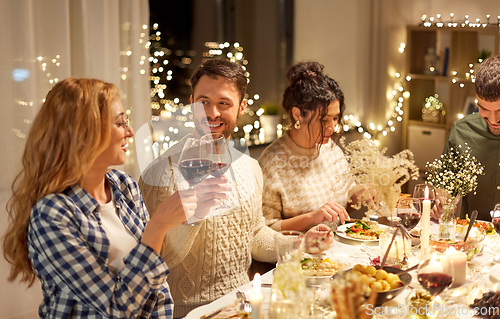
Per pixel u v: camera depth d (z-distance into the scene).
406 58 4.55
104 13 2.79
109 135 1.17
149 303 1.28
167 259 1.56
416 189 2.03
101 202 1.30
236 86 1.72
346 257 1.75
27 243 1.17
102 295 1.11
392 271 1.40
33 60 2.49
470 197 2.52
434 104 4.50
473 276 1.51
